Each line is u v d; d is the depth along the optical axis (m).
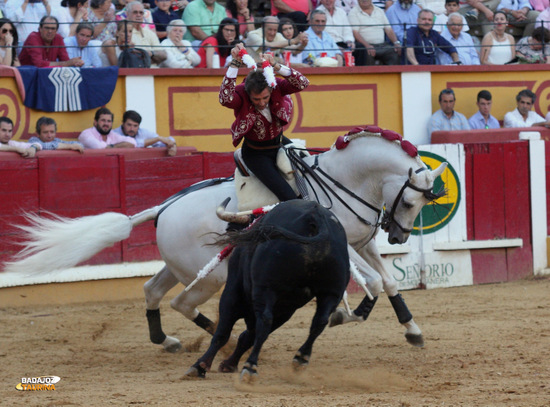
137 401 7.59
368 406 7.25
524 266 18.00
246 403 7.40
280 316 8.38
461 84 20.03
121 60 17.91
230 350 10.72
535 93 20.59
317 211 8.00
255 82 8.96
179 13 20.30
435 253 17.27
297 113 18.89
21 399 7.93
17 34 17.11
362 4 20.42
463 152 17.44
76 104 17.06
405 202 9.76
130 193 16.06
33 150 15.51
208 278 10.20
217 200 10.20
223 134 18.42
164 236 10.42
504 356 10.18
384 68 19.28
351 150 10.02
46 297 15.51
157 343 11.21
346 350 11.08
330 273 7.85
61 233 10.27
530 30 22.67
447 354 10.54
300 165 10.09
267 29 18.67
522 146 17.95
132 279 16.16
